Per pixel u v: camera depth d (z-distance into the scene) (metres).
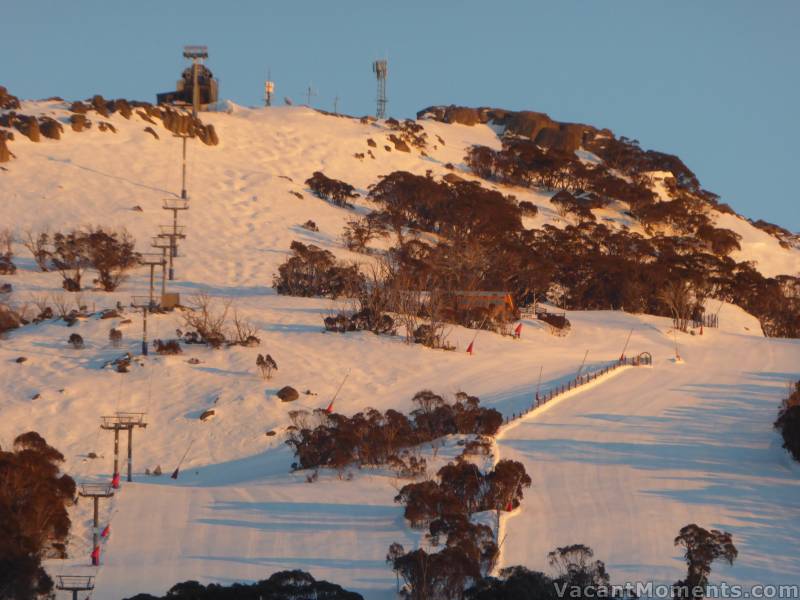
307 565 198.12
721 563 196.38
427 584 178.00
